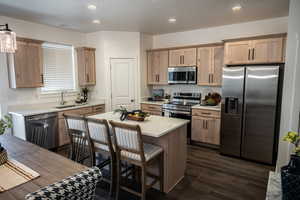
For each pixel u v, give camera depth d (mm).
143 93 5121
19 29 3725
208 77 4273
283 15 3539
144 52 5066
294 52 2354
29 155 1738
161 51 4879
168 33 5059
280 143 2516
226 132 3576
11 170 1454
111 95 4863
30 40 3629
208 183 2678
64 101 4543
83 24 4105
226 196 2383
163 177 2428
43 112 3580
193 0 2809
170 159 2471
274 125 3104
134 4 2957
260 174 2918
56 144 3840
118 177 2264
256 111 3232
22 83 3592
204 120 3990
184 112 4277
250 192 2461
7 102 3625
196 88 4766
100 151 2471
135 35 4820
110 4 2955
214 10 3254
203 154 3699
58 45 4500
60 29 4445
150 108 4809
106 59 4727
